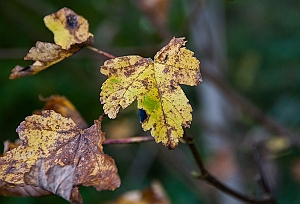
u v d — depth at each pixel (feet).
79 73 6.28
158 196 3.52
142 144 7.22
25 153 2.50
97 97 6.37
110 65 2.47
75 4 6.40
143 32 6.89
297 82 9.39
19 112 5.98
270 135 6.33
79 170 2.48
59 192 2.47
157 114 2.43
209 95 6.89
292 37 10.19
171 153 6.35
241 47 10.85
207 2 6.17
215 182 3.04
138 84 2.46
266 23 11.13
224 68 6.90
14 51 5.55
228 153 6.35
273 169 6.42
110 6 6.72
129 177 7.77
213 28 6.67
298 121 8.05
